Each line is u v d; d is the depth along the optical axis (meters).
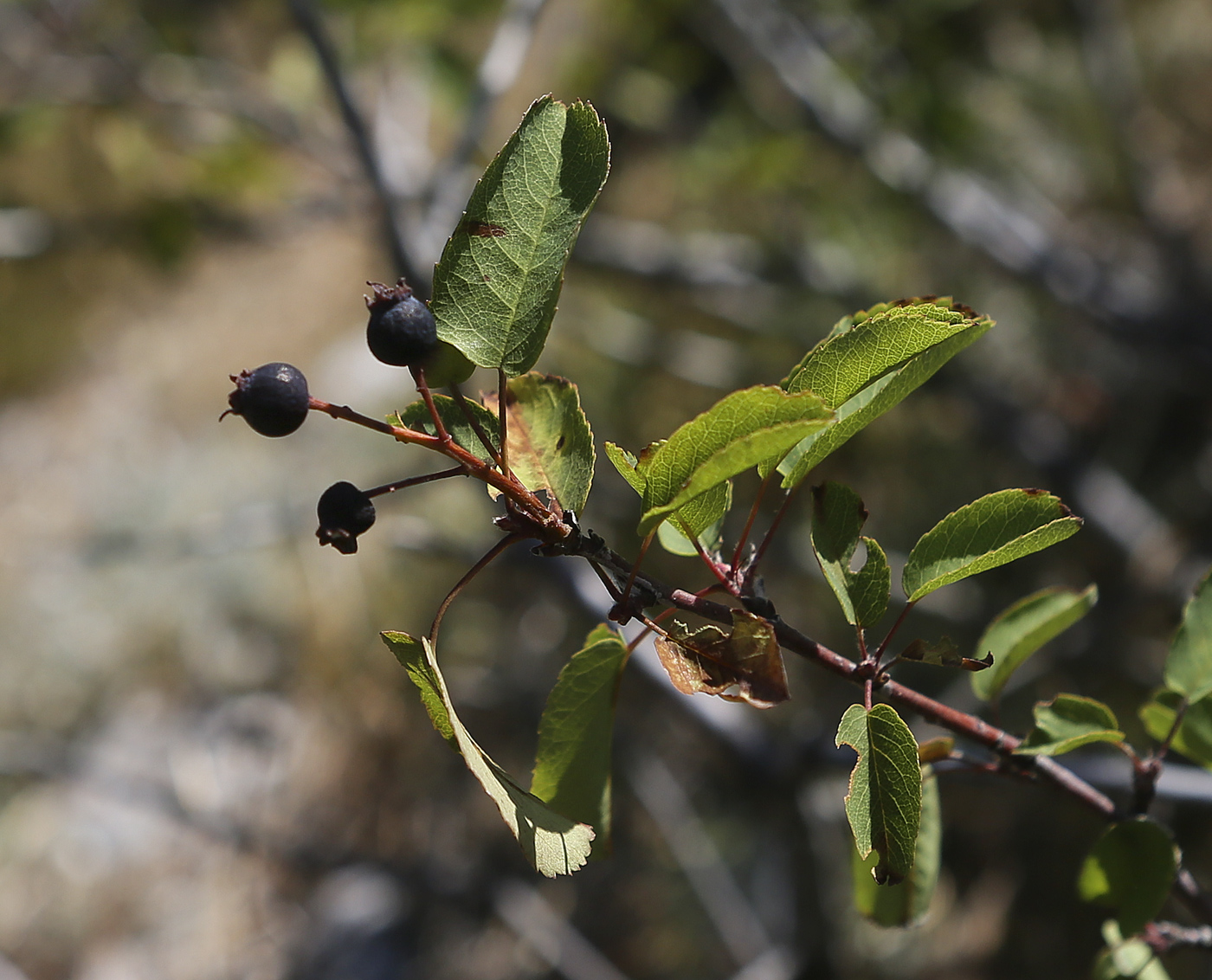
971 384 5.11
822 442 1.22
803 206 5.18
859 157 4.64
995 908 4.84
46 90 4.51
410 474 5.49
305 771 6.93
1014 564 4.94
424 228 3.82
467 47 5.01
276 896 6.68
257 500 7.88
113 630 8.09
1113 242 5.55
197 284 9.92
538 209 1.13
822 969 4.03
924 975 4.73
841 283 5.04
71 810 7.54
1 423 10.28
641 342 5.20
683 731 5.18
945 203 4.73
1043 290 4.76
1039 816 4.90
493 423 1.26
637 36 5.10
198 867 7.00
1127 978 1.55
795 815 3.96
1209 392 5.14
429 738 6.58
